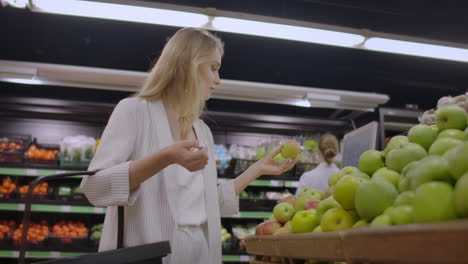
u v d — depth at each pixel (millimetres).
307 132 5086
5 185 4031
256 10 4445
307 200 1524
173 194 1308
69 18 4867
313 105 4582
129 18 3285
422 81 6316
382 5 4594
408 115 3596
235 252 4191
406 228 550
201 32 1505
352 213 989
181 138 1396
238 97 4449
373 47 3875
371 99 4496
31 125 4699
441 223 500
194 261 1292
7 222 4113
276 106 5941
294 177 4492
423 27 4910
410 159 976
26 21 4887
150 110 1391
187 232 1298
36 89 5043
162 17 3295
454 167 706
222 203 1592
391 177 957
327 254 783
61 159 4156
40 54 5188
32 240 3846
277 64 5922
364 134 1972
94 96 5191
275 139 4934
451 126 1003
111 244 1271
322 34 3641
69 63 5301
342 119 5117
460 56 4051
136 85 4035
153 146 1348
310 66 5941
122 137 1307
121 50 5379
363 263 667
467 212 621
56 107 4289
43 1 3043
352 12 4766
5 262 3941
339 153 4949
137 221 1270
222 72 5922
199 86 1481
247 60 5801
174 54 1434
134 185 1197
